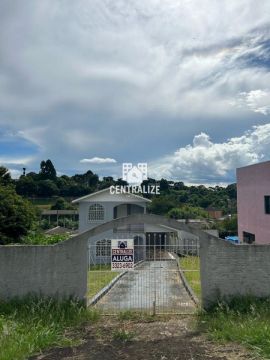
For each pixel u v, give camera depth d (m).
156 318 10.64
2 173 29.83
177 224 11.36
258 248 11.19
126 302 13.47
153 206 62.84
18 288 11.28
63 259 11.35
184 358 7.60
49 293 11.27
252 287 11.09
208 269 11.18
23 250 11.37
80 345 8.58
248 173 29.45
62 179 84.44
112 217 34.94
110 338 9.02
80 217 35.00
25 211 25.34
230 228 50.31
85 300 11.34
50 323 9.84
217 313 10.39
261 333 8.33
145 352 8.03
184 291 15.78
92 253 19.33
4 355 7.66
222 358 7.49
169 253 20.92
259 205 27.02
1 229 24.16
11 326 9.33
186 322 10.20
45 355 7.98
